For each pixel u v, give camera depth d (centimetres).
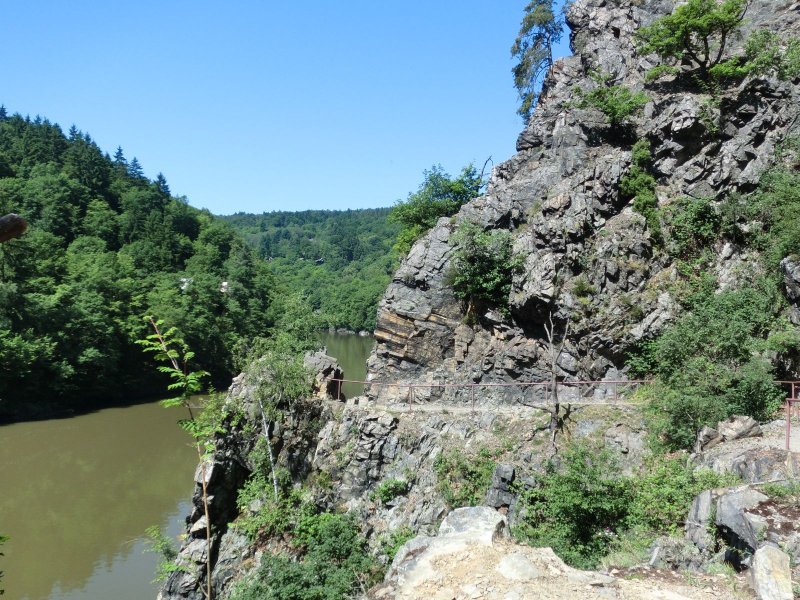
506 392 2869
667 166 3020
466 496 2203
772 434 1764
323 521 2380
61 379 6412
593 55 3653
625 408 2270
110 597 2709
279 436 2691
